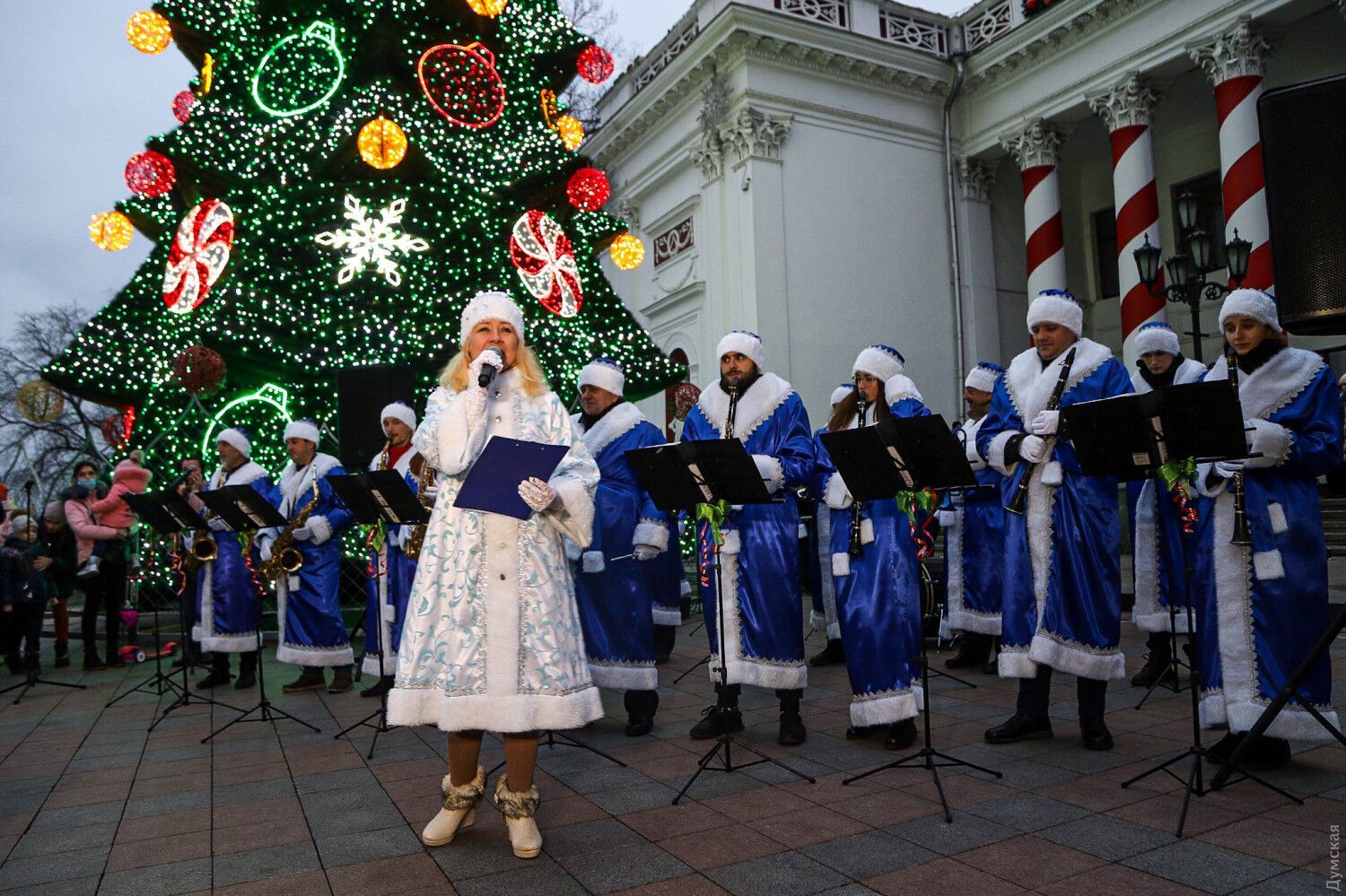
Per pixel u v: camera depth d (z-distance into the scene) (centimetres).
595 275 1189
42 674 810
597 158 2095
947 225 1823
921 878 279
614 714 543
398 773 424
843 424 490
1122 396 349
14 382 2794
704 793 373
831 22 1725
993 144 1780
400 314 1034
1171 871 277
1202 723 385
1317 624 368
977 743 436
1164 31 1481
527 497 297
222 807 378
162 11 1111
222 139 1037
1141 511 565
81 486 870
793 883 278
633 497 509
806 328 1638
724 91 1672
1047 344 448
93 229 966
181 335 1012
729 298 1683
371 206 1040
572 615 323
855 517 438
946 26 1847
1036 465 430
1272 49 1401
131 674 802
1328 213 299
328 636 646
